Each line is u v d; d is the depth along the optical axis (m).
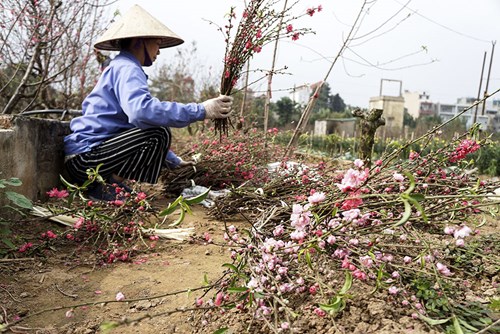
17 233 2.53
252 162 3.97
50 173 3.30
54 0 4.66
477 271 1.92
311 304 1.52
